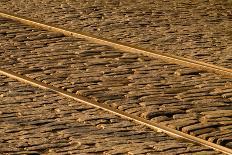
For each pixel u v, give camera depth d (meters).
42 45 17.45
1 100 13.19
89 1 23.25
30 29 19.12
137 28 19.25
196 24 19.94
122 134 11.45
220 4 23.28
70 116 12.32
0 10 21.59
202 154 10.59
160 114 12.41
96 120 12.12
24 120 12.06
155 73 15.10
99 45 17.47
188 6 22.70
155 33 18.69
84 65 15.68
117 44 17.36
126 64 15.79
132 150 10.69
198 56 16.41
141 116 12.35
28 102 13.10
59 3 22.80
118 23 19.80
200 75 15.04
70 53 16.72
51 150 10.69
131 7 22.25
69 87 14.04
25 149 10.73
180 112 12.52
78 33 18.47
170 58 16.11
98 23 19.78
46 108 12.75
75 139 11.16
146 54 16.62
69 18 20.36
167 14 21.23
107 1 23.31
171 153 10.59
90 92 13.69
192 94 13.63
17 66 15.58
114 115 12.41
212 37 18.36
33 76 14.81
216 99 13.33
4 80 14.57
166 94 13.62
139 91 13.78
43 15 20.77
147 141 11.13
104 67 15.53
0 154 10.51
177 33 18.73
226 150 10.80
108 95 13.50
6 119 12.11
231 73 14.95
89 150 10.69
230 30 19.28
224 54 16.62
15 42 17.73
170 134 11.50
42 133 11.45
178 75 15.00
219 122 12.02
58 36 18.38
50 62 15.91
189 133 11.55
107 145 10.91
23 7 22.12
